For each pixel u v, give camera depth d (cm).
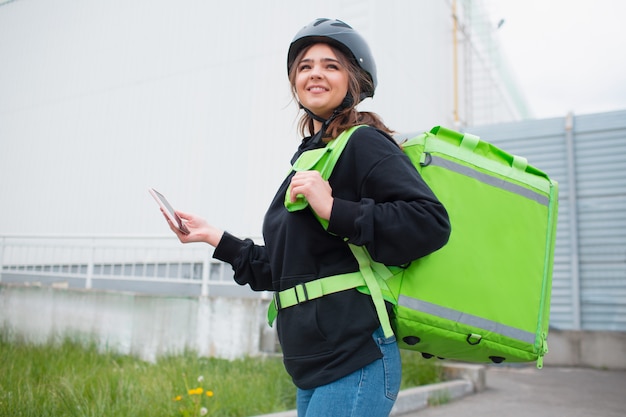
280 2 959
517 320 146
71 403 316
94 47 1135
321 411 128
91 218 1044
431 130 158
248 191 909
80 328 625
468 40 1470
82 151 1091
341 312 130
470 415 430
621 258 806
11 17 1258
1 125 1207
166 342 588
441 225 129
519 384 617
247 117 937
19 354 494
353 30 158
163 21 1065
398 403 424
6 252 1081
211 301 580
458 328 139
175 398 335
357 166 136
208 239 176
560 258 838
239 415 348
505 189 156
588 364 783
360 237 125
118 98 1077
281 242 142
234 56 974
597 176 832
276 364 483
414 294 137
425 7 1215
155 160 1004
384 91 955
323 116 158
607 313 805
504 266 149
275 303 143
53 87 1167
